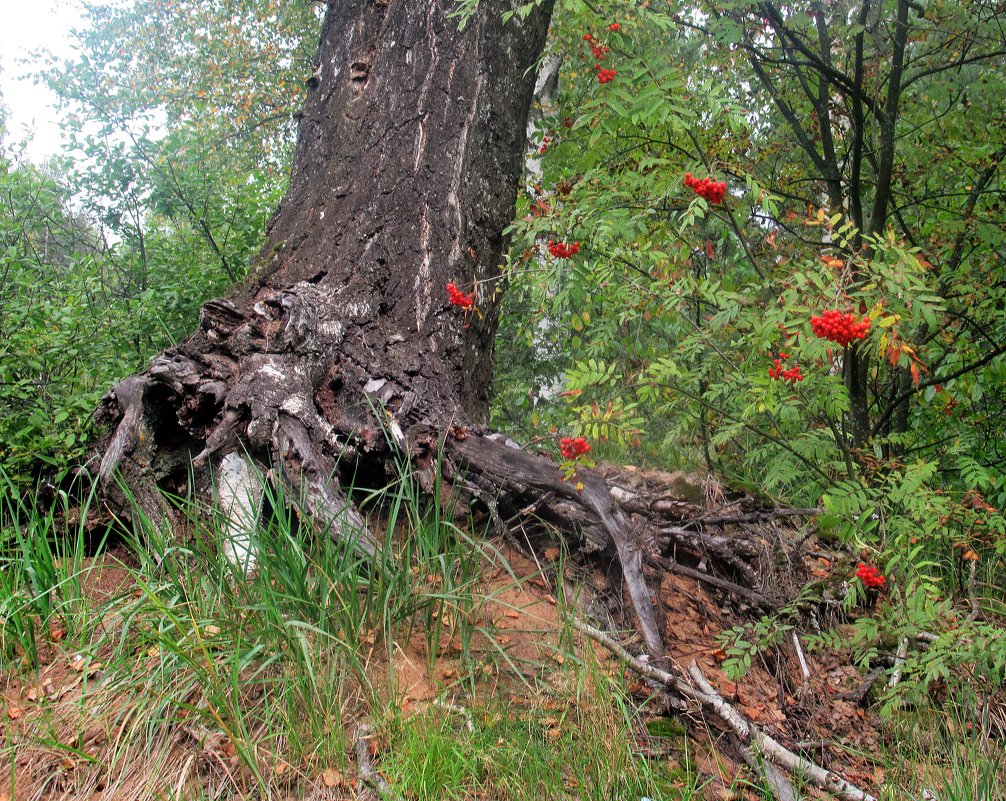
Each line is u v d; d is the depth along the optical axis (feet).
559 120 20.13
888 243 10.72
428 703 9.31
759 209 18.78
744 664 10.73
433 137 15.48
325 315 13.33
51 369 15.39
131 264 20.75
